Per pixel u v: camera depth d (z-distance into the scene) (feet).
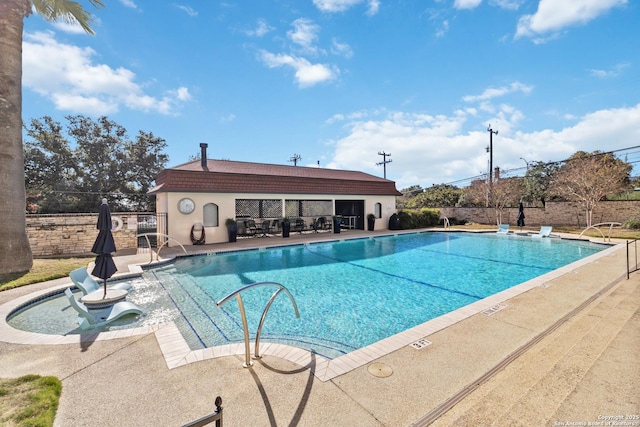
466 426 7.48
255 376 10.49
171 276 30.37
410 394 9.37
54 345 13.16
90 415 8.54
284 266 35.19
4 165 27.89
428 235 64.85
